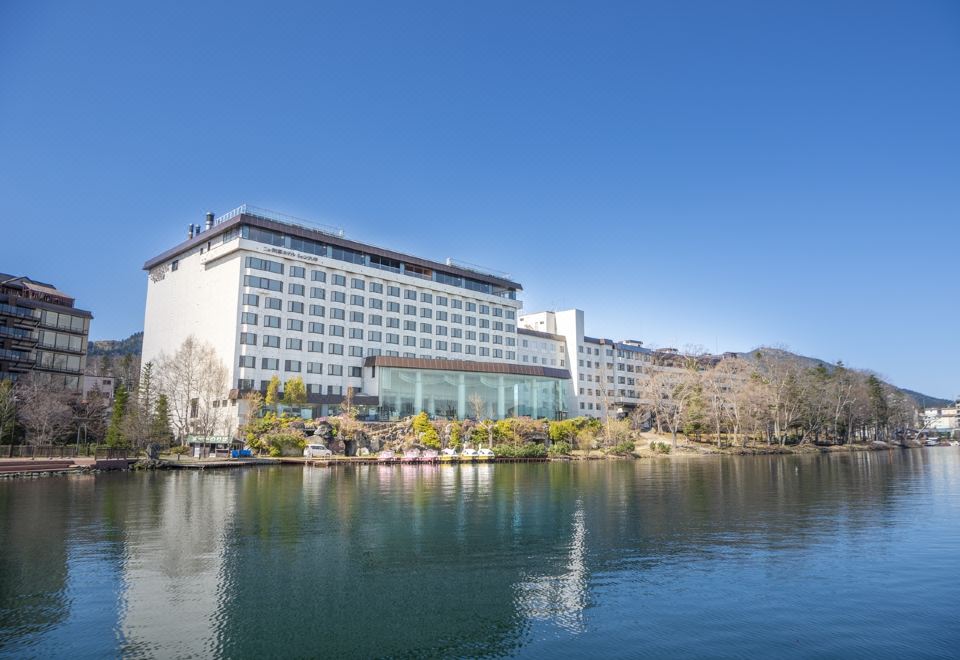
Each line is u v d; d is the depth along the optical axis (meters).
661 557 23.95
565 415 152.88
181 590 19.59
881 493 46.09
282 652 14.98
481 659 14.62
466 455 90.12
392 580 20.78
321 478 58.97
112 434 81.12
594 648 15.25
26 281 119.00
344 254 119.31
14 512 34.94
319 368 111.88
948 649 15.15
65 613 17.53
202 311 110.88
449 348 135.25
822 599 18.88
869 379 172.62
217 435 95.81
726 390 143.12
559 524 31.11
